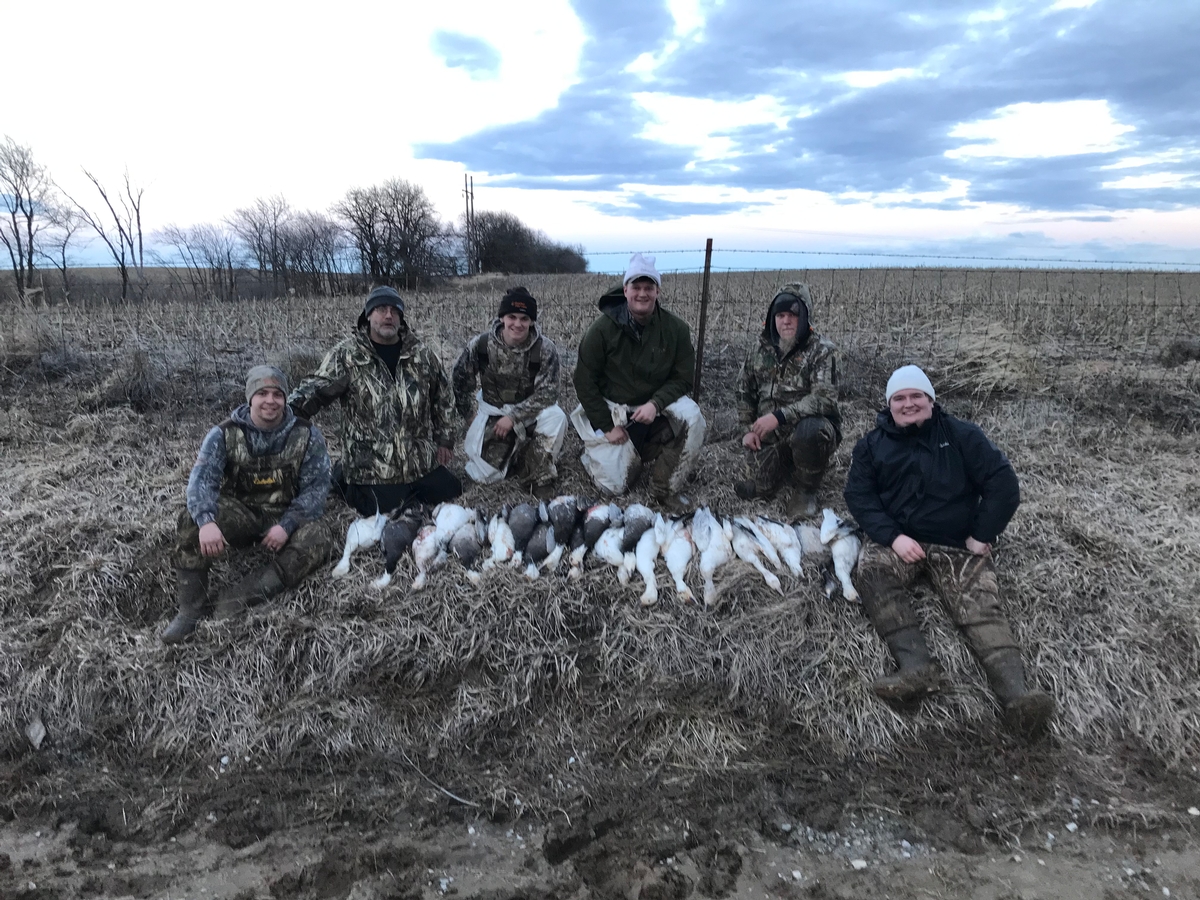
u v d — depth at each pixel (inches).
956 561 159.2
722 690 153.2
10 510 194.5
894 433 161.2
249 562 172.7
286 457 170.2
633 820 128.2
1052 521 188.5
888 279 602.9
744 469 225.3
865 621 159.8
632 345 203.3
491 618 160.9
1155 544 187.2
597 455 208.1
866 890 114.0
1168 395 286.0
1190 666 153.4
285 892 113.8
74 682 150.1
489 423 210.7
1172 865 118.3
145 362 274.7
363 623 159.3
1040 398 286.7
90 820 127.6
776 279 572.1
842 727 146.3
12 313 332.8
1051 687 151.6
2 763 141.1
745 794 133.6
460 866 118.8
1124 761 140.7
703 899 112.4
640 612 164.7
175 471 214.8
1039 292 508.7
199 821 127.8
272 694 151.2
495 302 454.3
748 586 168.6
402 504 187.6
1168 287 559.8
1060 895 113.0
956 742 144.3
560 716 149.8
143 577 171.0
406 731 145.5
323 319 404.8
